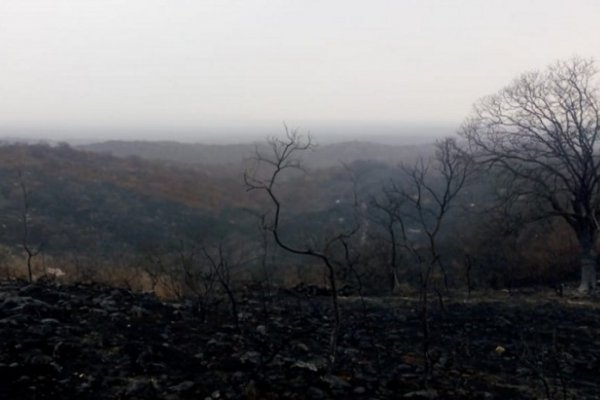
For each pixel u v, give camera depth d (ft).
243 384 24.22
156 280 50.34
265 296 50.44
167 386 23.49
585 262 66.49
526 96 69.05
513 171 66.85
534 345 38.11
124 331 30.22
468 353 35.68
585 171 65.36
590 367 34.12
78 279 50.44
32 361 23.45
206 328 33.65
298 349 31.32
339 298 55.36
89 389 22.39
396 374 29.01
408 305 51.62
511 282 73.26
